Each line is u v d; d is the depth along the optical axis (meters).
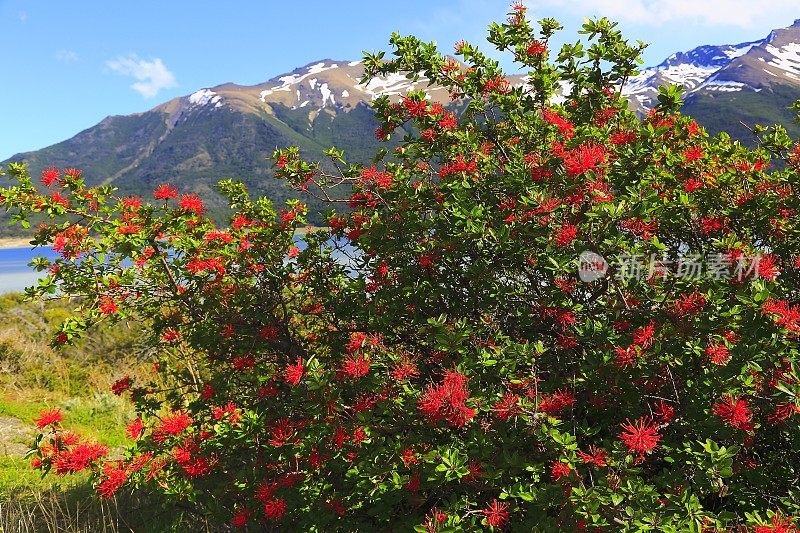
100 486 3.37
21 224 3.67
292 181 3.96
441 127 3.58
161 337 4.34
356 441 2.58
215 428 3.15
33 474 5.39
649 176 3.11
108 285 3.72
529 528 2.29
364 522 2.98
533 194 2.75
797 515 2.32
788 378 2.28
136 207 3.83
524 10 4.00
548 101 3.96
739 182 3.58
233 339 4.10
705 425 2.42
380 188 3.56
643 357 2.50
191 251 3.92
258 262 4.08
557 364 2.94
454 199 3.16
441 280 3.32
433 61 3.83
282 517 3.00
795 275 3.26
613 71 3.71
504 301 2.99
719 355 2.44
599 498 2.06
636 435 2.21
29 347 9.78
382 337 3.18
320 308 4.09
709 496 2.70
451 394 2.27
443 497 2.61
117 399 8.02
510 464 2.30
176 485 3.33
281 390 3.61
